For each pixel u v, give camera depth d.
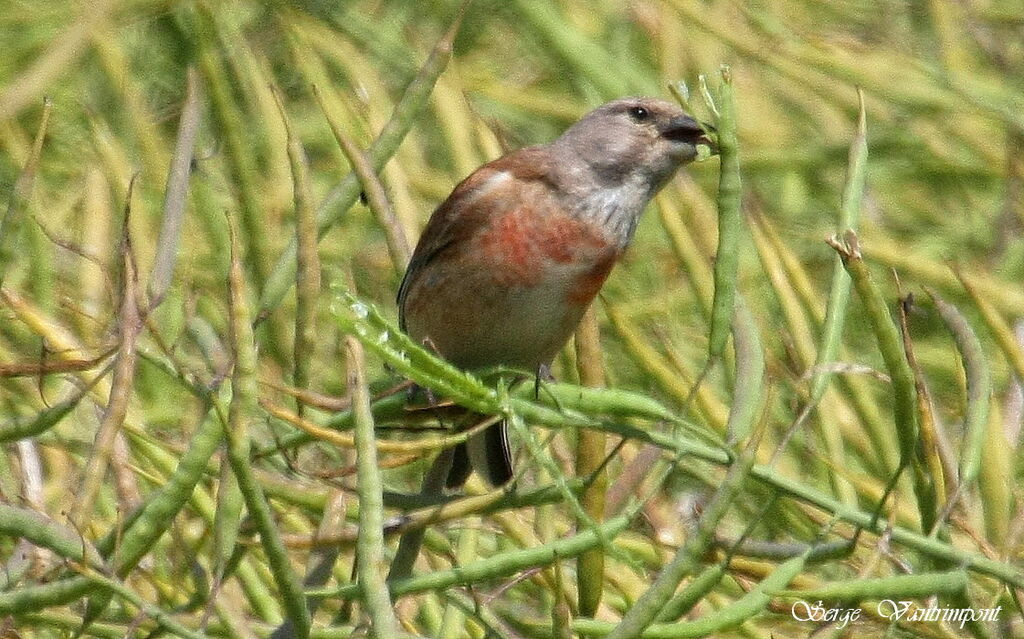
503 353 9.48
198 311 10.73
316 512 8.10
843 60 13.38
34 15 13.05
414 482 10.96
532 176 9.35
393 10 13.55
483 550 9.91
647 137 9.48
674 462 7.29
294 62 13.16
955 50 13.94
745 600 7.09
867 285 6.97
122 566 7.12
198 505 8.32
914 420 7.12
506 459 9.12
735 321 7.82
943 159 13.60
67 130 12.38
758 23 13.56
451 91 12.47
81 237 10.88
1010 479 9.27
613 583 9.06
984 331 12.24
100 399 9.09
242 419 6.61
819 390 7.54
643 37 13.91
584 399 7.35
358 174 8.69
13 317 10.34
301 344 8.14
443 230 9.34
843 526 9.66
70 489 9.23
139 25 12.90
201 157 11.16
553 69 13.68
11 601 7.01
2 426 7.53
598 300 12.05
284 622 7.66
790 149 13.24
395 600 7.42
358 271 12.33
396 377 8.57
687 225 11.82
